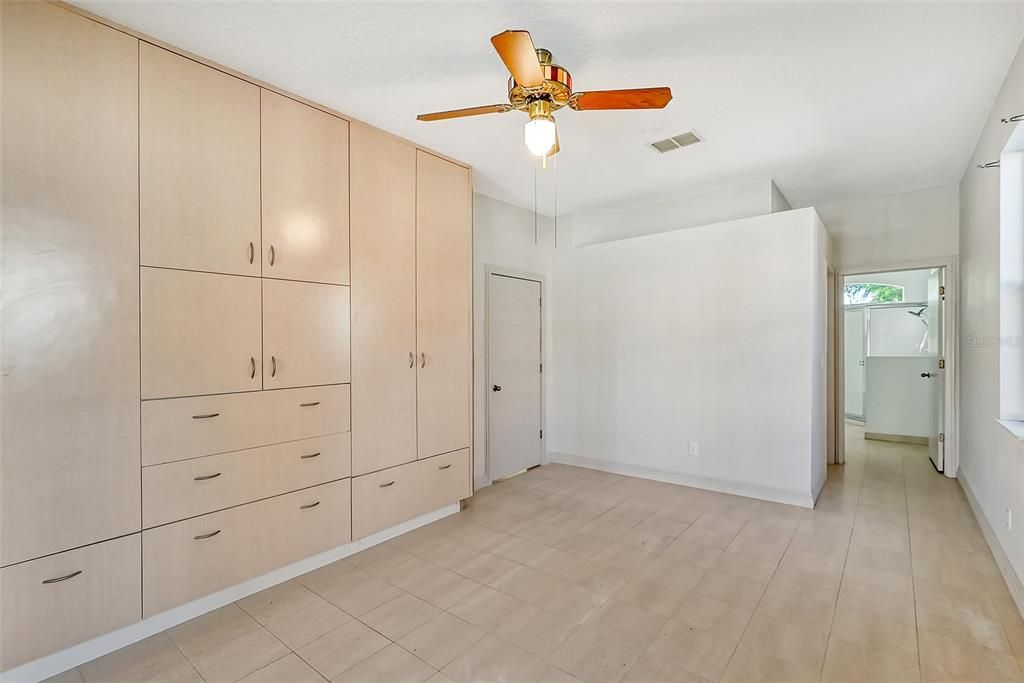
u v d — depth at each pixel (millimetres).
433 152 3436
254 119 2467
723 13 1982
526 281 4949
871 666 1854
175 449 2182
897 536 3084
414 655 1972
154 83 2127
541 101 2027
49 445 1854
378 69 2406
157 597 2127
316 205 2730
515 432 4758
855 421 7699
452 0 1889
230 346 2365
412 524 3305
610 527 3309
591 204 4805
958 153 3508
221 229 2336
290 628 2168
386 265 3104
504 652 1983
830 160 3643
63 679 1846
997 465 2736
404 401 3215
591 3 1914
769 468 3807
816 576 2578
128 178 2047
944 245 4301
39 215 1829
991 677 1779
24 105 1802
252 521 2453
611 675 1835
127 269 2043
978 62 2336
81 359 1924
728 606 2301
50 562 1856
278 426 2555
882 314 6562
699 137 3217
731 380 3982
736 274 3947
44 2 1845
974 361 3465
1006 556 2510
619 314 4680
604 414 4801
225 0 1882
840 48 2229
